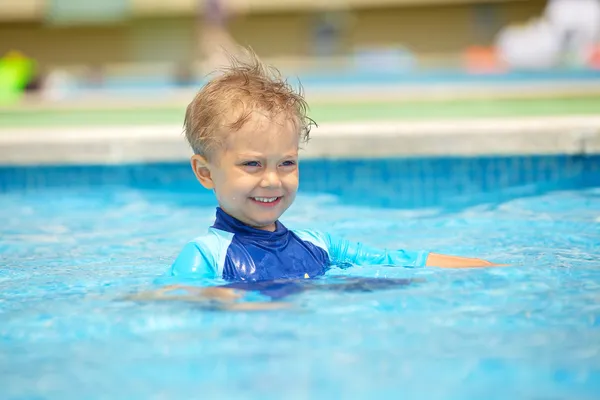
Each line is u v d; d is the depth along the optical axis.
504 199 4.50
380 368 1.66
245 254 2.63
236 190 2.61
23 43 21.05
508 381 1.58
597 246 3.13
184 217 4.25
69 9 19.75
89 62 20.97
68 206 4.66
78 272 2.85
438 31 20.69
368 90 8.20
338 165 5.10
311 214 4.24
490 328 1.95
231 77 2.85
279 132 2.60
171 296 2.31
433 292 2.35
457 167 5.05
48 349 1.85
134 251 3.32
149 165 5.19
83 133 5.55
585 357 1.71
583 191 4.64
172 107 7.55
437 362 1.70
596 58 13.91
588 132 4.89
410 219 4.05
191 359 1.74
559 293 2.30
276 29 20.81
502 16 20.31
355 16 20.77
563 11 14.07
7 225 4.05
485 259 2.94
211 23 12.14
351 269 2.74
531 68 14.07
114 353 1.80
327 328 1.97
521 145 4.97
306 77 14.11
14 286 2.60
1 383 1.62
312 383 1.57
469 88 8.03
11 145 5.22
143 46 20.73
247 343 1.85
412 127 5.30
